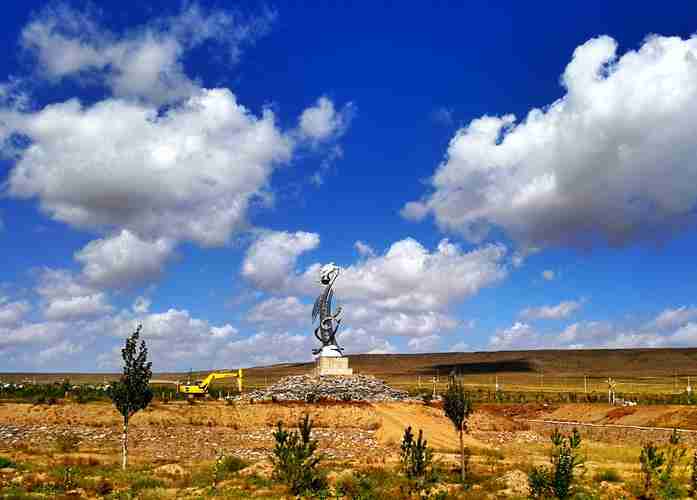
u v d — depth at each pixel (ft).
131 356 203.31
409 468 184.24
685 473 183.83
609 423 331.16
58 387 365.81
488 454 241.35
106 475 180.86
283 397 342.44
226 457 213.66
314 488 160.15
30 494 150.30
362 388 357.00
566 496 146.72
